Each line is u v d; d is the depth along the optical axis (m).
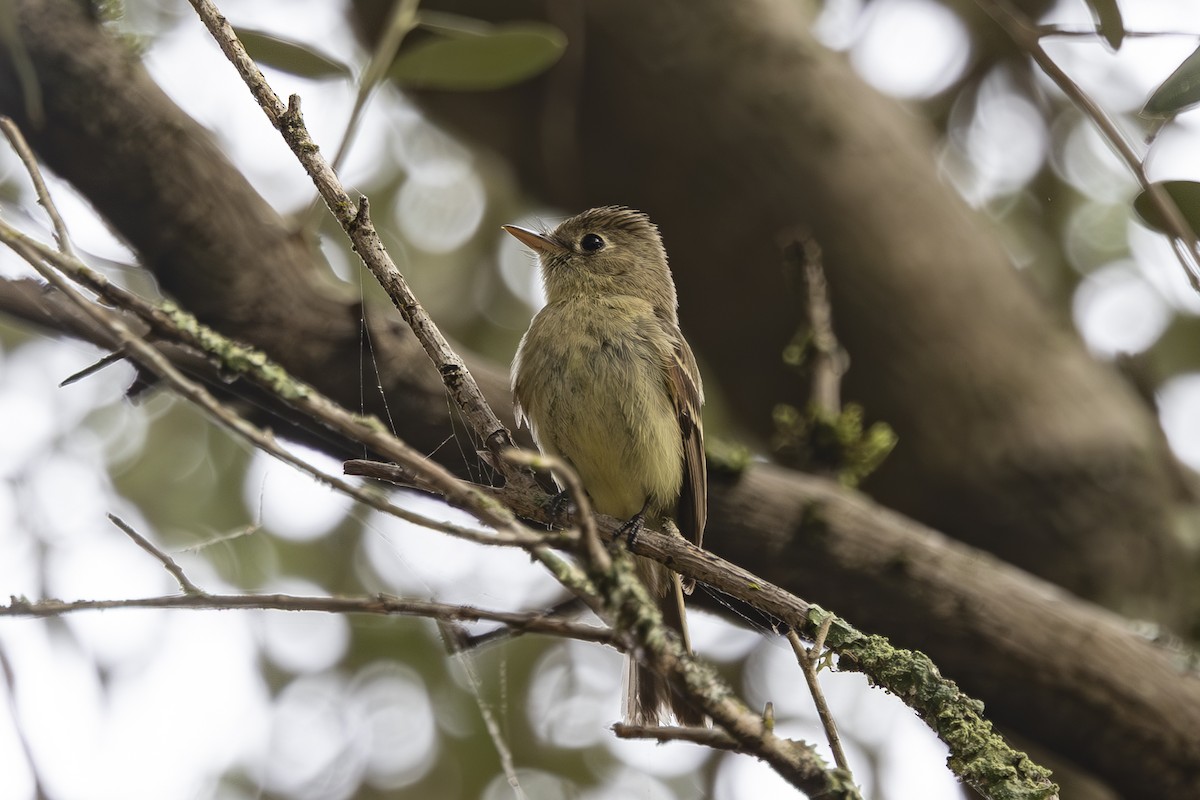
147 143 7.46
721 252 11.08
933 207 11.04
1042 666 8.34
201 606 5.25
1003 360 10.70
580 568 5.19
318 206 7.89
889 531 8.45
